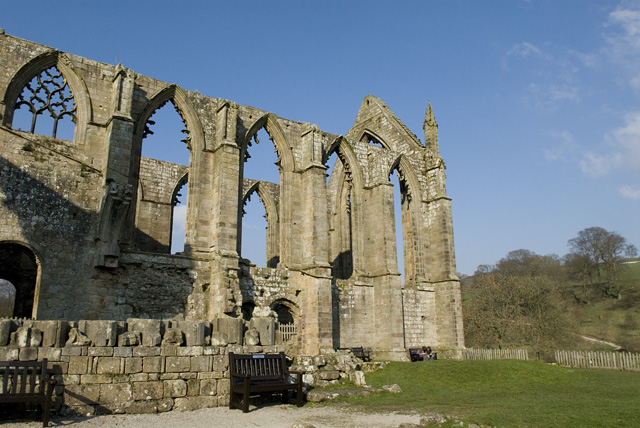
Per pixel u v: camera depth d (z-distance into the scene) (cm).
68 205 2931
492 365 3297
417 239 4869
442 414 1705
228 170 3494
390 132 5372
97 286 2917
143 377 1645
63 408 1491
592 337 8969
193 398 1716
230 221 3419
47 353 1510
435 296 4803
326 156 4378
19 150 2844
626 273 12219
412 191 4975
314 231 3850
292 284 3841
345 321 4106
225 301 3127
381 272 4294
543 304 6575
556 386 2800
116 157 3069
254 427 1427
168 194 4809
